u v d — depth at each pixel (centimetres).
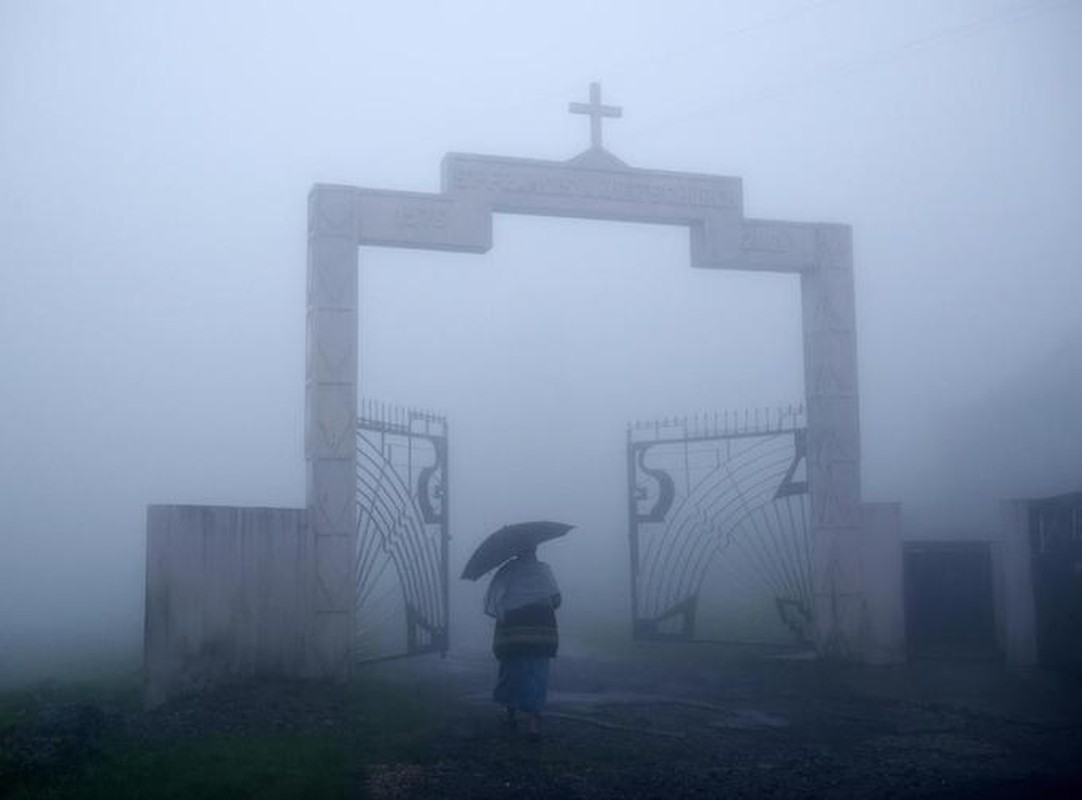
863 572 1240
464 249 1189
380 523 1218
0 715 920
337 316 1112
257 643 1016
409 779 726
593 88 1255
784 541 1345
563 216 1233
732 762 787
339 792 682
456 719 931
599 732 888
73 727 788
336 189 1133
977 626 1289
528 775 745
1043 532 1198
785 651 1356
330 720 904
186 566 963
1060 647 1177
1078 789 695
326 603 1065
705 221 1255
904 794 691
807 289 1288
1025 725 916
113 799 659
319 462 1084
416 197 1164
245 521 1018
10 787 695
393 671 1202
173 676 944
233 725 870
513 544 914
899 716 959
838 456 1250
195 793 671
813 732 891
